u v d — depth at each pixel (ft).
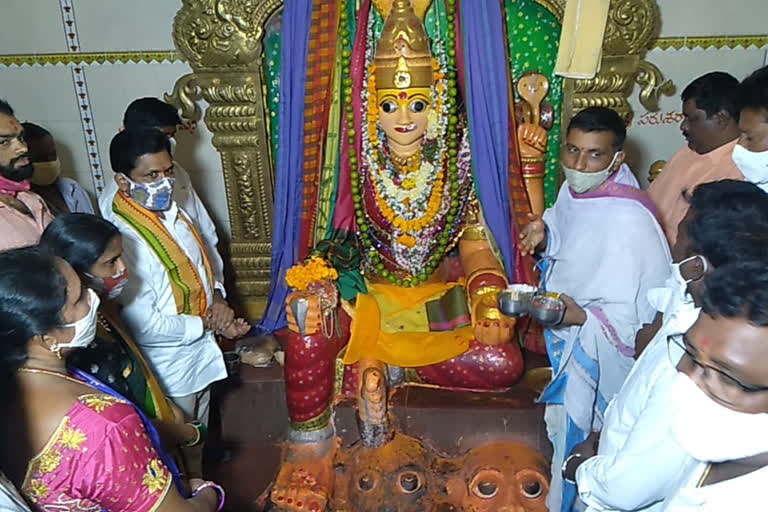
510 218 9.61
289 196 9.90
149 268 7.68
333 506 8.61
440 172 9.46
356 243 10.25
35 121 11.48
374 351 9.32
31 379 4.53
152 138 7.34
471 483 8.66
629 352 7.06
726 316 3.42
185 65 10.94
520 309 7.41
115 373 6.34
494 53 8.82
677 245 5.30
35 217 7.07
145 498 4.64
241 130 10.32
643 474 4.08
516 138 9.41
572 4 8.86
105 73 11.07
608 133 6.72
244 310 11.80
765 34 10.09
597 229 6.95
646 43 9.46
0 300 4.37
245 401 10.03
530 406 9.05
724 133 7.30
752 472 3.46
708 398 3.56
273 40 9.97
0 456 4.35
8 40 10.89
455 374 9.29
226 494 9.10
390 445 9.14
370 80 9.14
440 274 10.37
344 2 8.88
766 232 4.34
